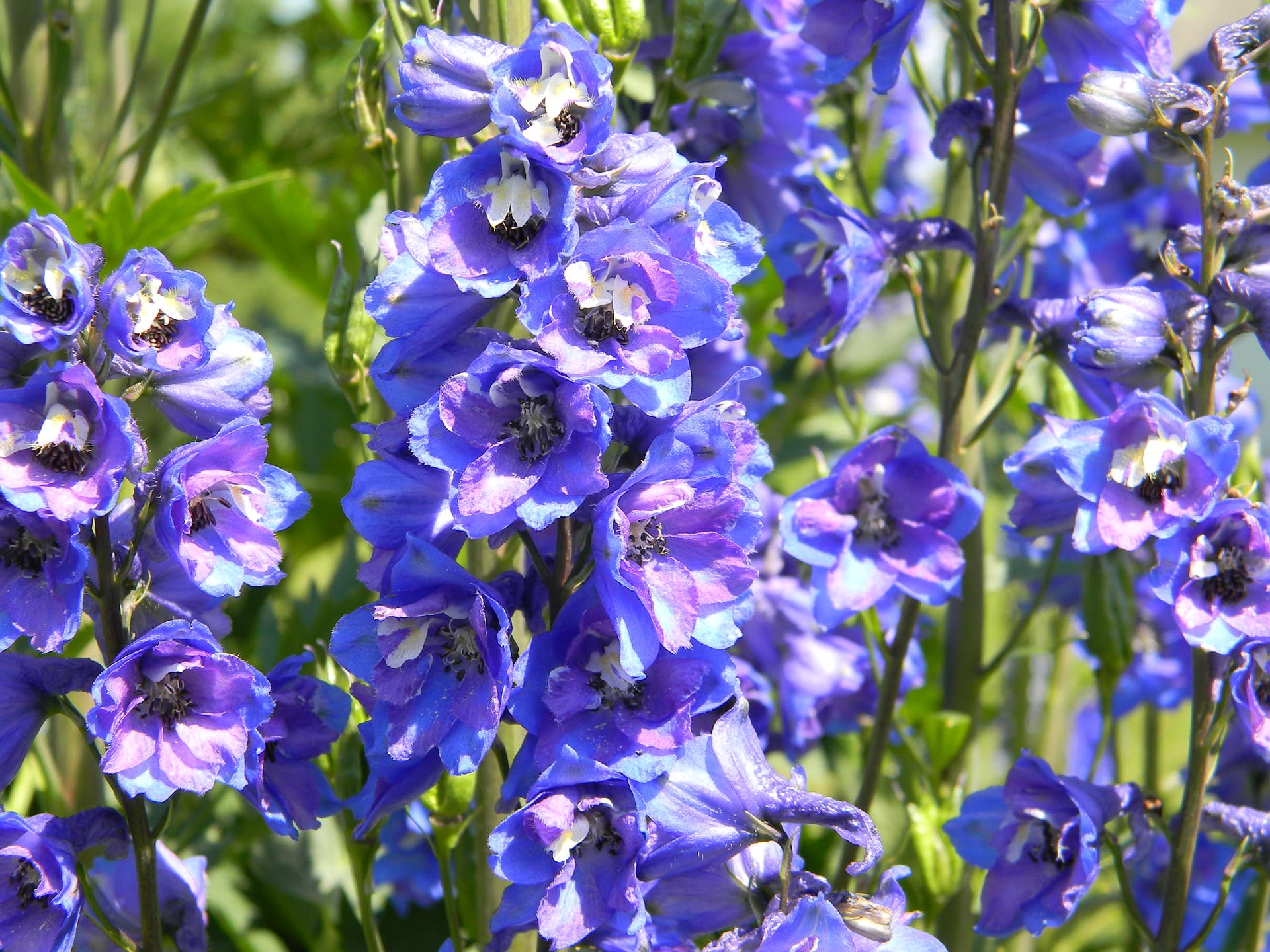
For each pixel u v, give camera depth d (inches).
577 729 47.0
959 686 55.9
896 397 77.8
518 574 47.8
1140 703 58.9
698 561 47.1
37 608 46.9
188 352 47.5
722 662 47.3
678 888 48.4
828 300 53.9
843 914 47.4
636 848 46.6
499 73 46.1
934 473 52.1
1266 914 57.4
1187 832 50.5
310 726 48.9
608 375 46.1
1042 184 54.1
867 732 56.6
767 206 57.1
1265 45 49.6
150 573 48.8
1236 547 49.6
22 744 47.9
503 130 47.2
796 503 51.9
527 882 46.7
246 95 75.6
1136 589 57.9
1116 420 49.6
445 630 47.2
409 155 54.4
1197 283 50.4
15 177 55.4
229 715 47.3
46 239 47.0
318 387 67.5
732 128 56.1
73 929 47.4
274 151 75.0
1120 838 56.5
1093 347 50.1
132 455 46.9
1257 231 49.8
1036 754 60.3
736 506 47.0
